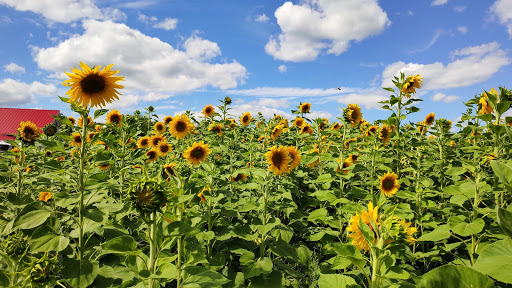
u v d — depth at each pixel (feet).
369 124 36.27
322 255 16.12
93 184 11.33
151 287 8.05
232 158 21.67
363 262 7.25
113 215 13.08
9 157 17.24
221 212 14.15
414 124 26.50
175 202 8.38
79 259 9.98
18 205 14.07
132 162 19.60
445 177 21.43
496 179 14.01
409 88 20.58
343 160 19.77
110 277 10.16
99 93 11.85
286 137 31.48
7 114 103.24
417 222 16.22
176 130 27.66
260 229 13.16
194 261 9.07
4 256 8.81
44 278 8.43
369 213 7.87
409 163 23.30
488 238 12.26
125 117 24.35
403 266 11.87
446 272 4.75
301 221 18.39
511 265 4.96
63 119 11.14
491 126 12.91
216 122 32.01
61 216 14.83
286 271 13.85
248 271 11.80
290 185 17.78
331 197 16.81
